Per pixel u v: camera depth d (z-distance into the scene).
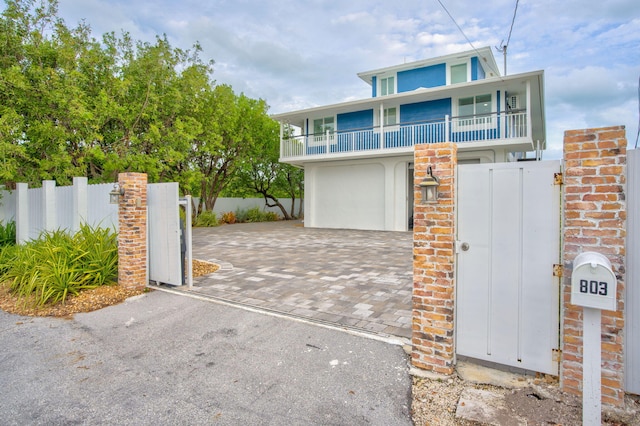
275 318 4.57
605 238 2.60
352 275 6.99
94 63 10.77
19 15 9.70
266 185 26.00
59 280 5.48
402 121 16.88
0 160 8.56
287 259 8.91
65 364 3.60
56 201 8.43
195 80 13.02
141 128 11.85
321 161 18.34
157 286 6.20
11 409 2.88
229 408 2.84
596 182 2.62
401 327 4.23
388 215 16.72
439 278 3.21
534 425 2.48
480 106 15.18
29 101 9.38
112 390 3.12
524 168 3.00
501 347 3.13
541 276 2.96
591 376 2.37
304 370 3.35
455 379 3.11
